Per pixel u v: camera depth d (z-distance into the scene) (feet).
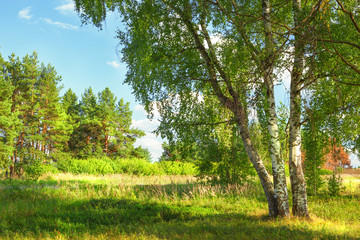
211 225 26.61
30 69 125.80
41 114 123.34
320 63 28.25
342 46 29.58
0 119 93.30
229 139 48.73
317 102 32.91
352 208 37.55
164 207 37.35
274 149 32.68
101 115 155.74
